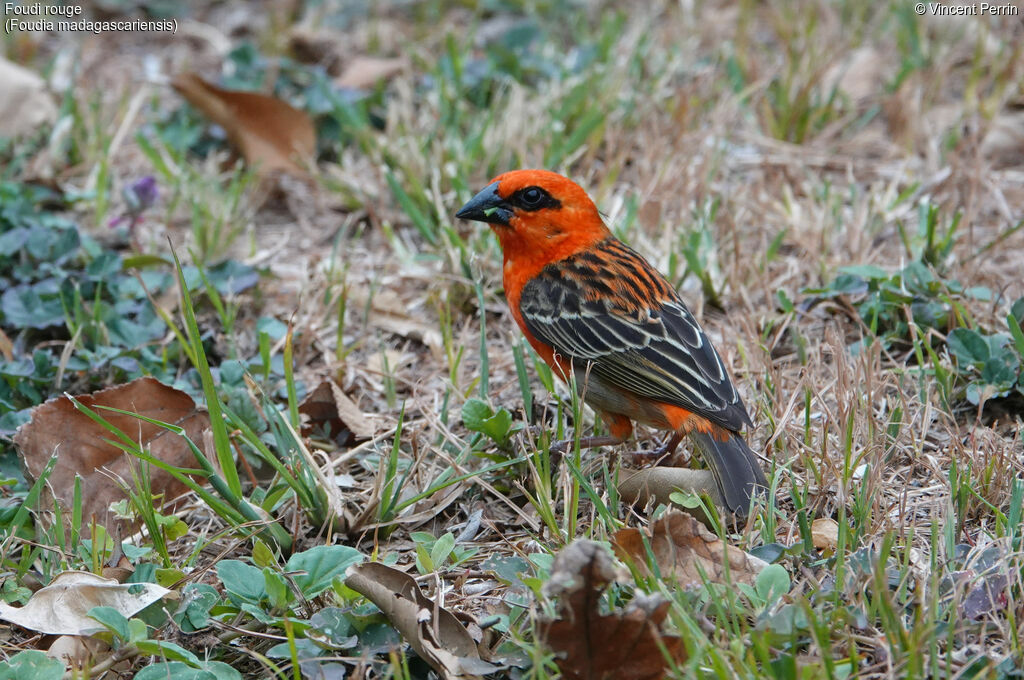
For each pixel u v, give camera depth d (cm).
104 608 685
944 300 1044
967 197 1284
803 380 934
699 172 1331
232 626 723
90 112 1524
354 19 1850
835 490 838
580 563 611
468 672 653
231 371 1007
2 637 740
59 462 877
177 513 888
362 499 898
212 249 1232
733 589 712
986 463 827
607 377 927
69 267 1189
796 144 1478
